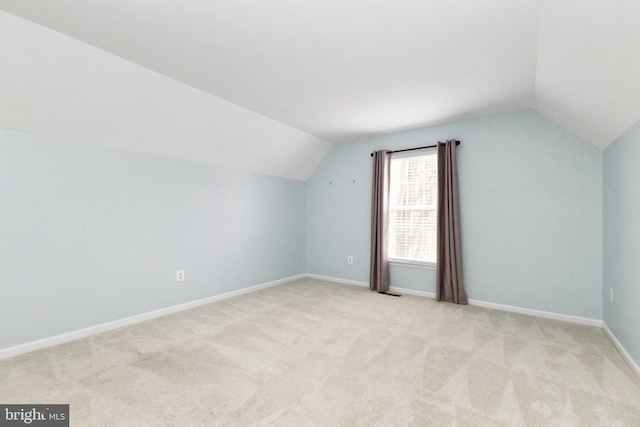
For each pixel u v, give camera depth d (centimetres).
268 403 170
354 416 158
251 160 420
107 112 260
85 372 202
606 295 281
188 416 158
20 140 235
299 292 426
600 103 221
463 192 375
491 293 355
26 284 237
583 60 187
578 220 309
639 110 193
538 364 215
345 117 370
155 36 203
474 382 192
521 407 167
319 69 249
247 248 431
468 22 186
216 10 176
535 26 188
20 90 215
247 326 290
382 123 392
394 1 167
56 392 179
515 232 342
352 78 265
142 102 270
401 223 434
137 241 308
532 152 334
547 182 326
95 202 278
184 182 352
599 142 287
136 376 197
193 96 293
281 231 489
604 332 279
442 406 167
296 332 275
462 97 306
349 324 295
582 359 223
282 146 432
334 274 501
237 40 207
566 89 238
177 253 344
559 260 318
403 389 184
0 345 224
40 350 238
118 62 233
